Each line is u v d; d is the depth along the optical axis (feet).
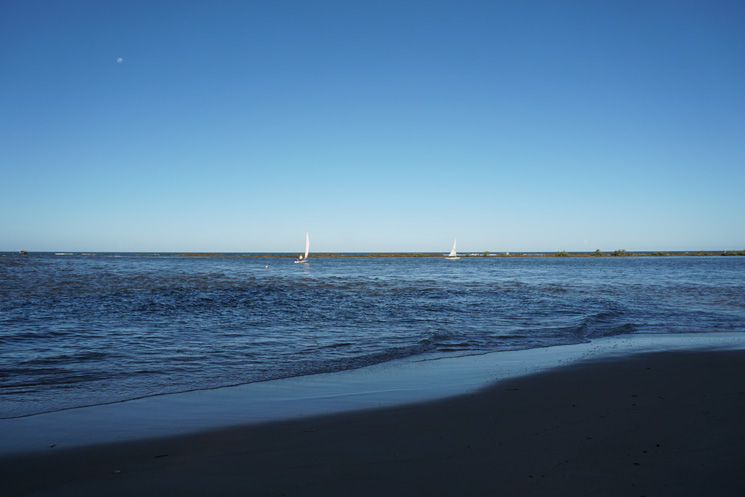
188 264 293.23
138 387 28.12
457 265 326.03
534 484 14.17
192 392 26.94
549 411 21.94
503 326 54.24
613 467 15.30
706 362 33.37
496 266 304.50
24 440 18.98
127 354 37.76
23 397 25.68
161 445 18.39
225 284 115.44
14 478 15.39
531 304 77.30
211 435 19.53
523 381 28.45
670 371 30.35
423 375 31.04
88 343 41.81
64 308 64.54
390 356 38.01
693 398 23.70
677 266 294.25
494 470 15.28
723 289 110.22
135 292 89.15
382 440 18.52
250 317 60.03
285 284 120.37
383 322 56.85
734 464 15.42
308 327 52.80
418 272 208.33
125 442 18.76
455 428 19.83
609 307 73.56
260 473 15.53
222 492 14.15
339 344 43.16
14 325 50.19
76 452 17.71
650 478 14.44
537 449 17.06
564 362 34.37
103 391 27.14
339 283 126.72
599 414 21.18
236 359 36.65
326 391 27.04
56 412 22.91
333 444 18.17
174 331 48.83
